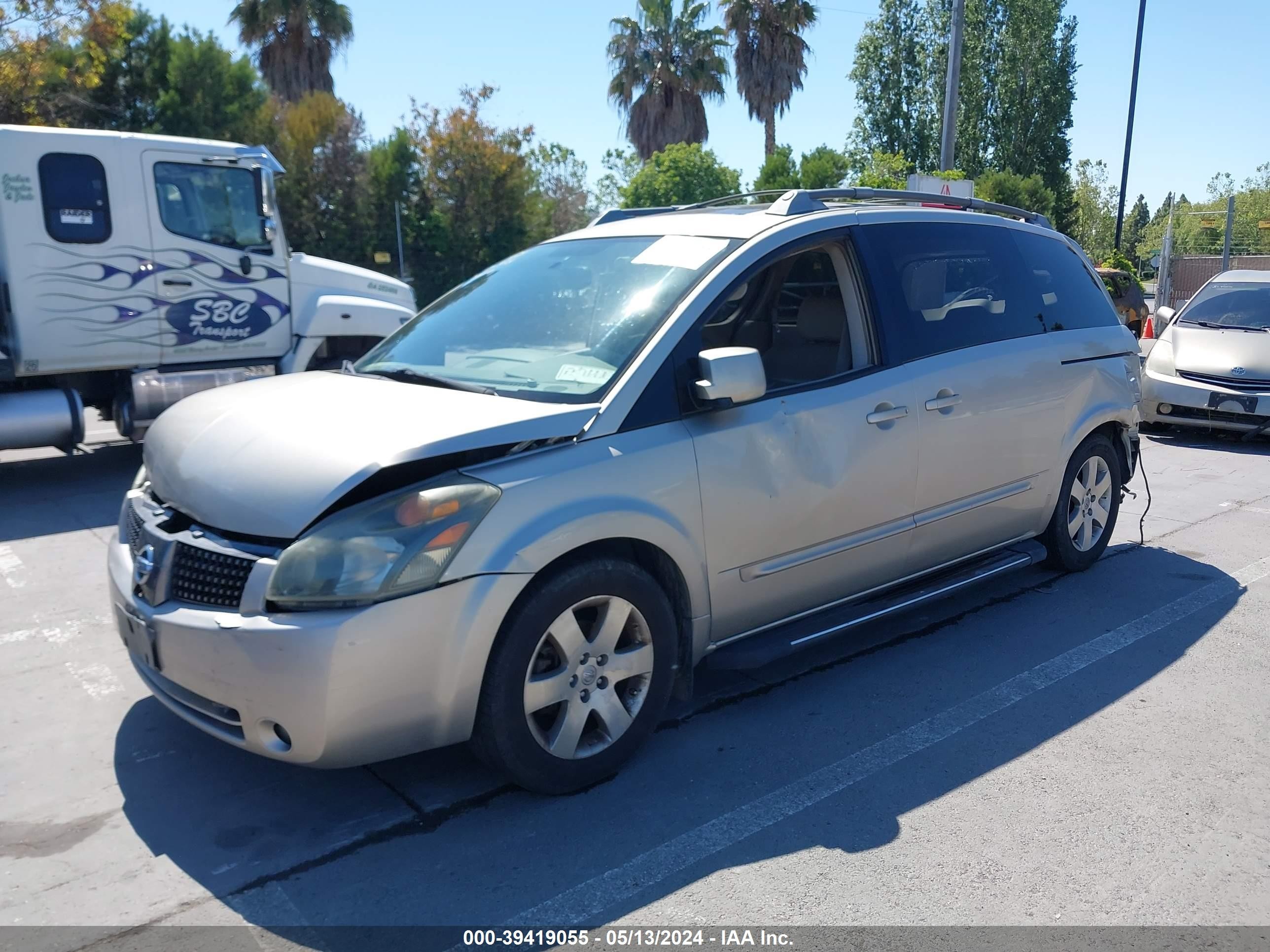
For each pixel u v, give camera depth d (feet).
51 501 25.22
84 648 15.57
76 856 10.18
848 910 9.26
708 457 11.80
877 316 14.20
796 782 11.50
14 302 25.98
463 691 10.05
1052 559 18.42
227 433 11.24
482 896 9.48
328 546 9.59
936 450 14.60
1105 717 13.12
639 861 10.01
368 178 95.45
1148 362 34.04
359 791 11.32
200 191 28.30
